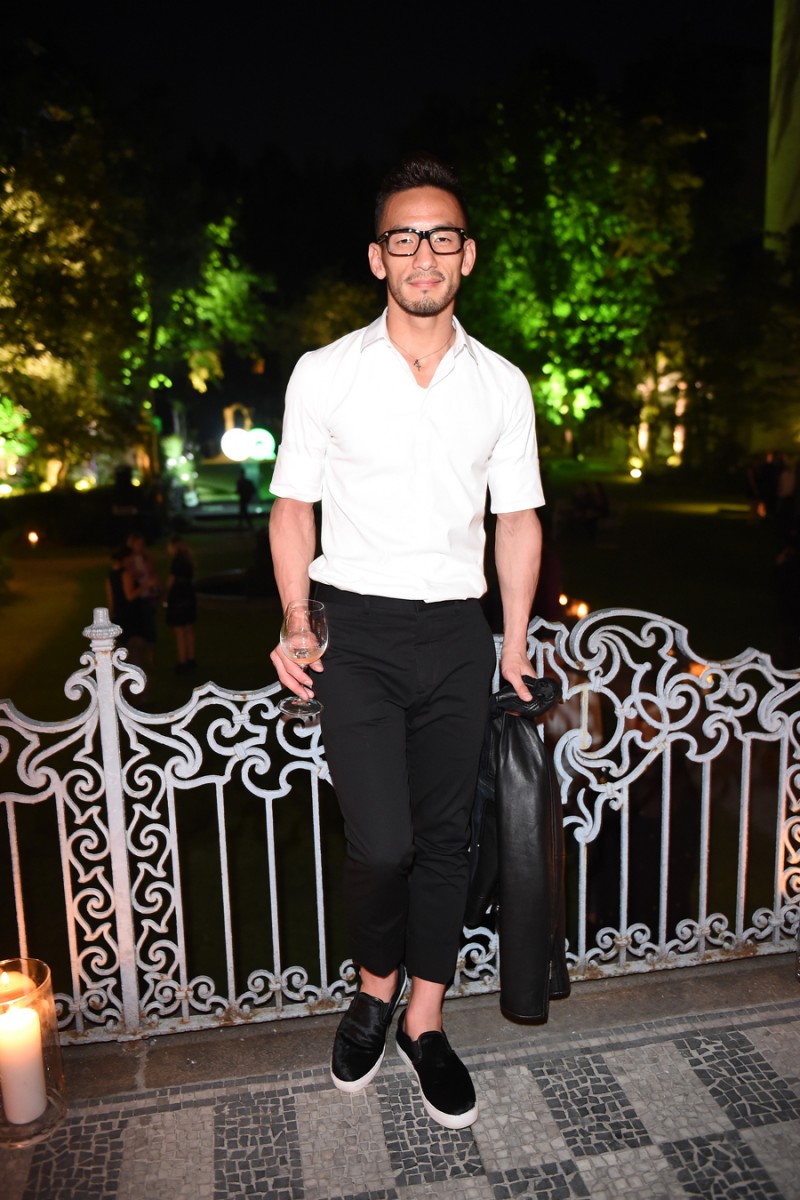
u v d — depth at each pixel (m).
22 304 16.80
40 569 18.48
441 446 2.30
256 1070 2.74
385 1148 2.45
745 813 3.17
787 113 26.59
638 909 3.72
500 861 2.56
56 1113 2.56
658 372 34.94
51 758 7.72
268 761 2.84
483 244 34.00
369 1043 2.66
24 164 16.73
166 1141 2.48
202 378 34.16
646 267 34.22
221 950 4.96
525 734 2.55
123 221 22.11
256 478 38.84
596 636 2.96
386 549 2.34
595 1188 2.32
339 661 2.38
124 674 2.71
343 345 2.30
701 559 18.16
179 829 6.31
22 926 2.81
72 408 19.77
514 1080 2.68
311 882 5.64
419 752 2.49
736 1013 2.94
